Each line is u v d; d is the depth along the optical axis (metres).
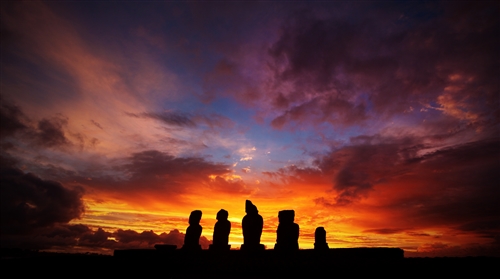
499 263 10.92
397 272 11.60
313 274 12.68
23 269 14.80
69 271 14.62
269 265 13.80
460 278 10.70
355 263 12.40
